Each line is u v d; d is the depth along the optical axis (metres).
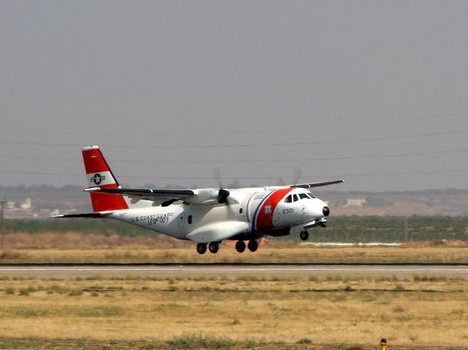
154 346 94.69
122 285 155.00
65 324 111.88
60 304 130.88
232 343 94.62
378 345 94.75
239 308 124.94
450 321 112.44
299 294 140.12
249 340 96.44
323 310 122.62
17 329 107.06
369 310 122.38
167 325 110.56
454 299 132.75
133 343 96.81
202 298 136.62
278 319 115.31
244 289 146.62
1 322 113.88
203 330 106.06
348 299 133.75
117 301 133.88
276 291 144.00
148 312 121.94
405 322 111.81
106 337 100.81
